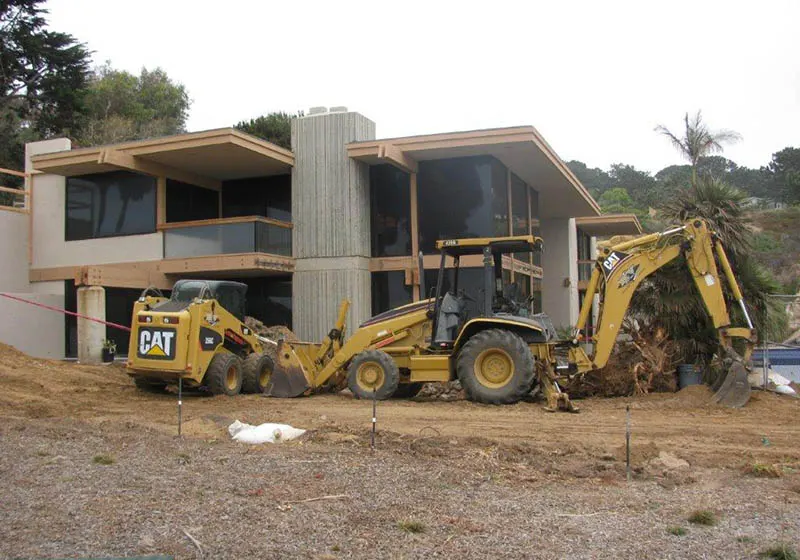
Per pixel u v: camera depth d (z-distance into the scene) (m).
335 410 11.41
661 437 9.02
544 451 8.16
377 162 19.28
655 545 5.00
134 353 13.04
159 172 19.41
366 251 19.30
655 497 6.26
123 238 19.94
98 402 12.45
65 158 18.83
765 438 8.89
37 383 13.60
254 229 18.33
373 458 7.62
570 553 4.84
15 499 5.96
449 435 9.05
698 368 13.06
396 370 12.73
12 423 9.70
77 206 20.66
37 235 21.16
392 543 4.99
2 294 18.20
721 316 11.95
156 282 19.00
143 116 45.91
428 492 6.30
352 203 18.89
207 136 17.52
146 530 5.18
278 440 8.72
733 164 89.44
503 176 19.50
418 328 13.18
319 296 19.08
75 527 5.24
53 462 7.36
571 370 12.30
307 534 5.14
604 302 12.36
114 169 19.64
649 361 13.02
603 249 12.44
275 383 13.29
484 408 11.52
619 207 65.50
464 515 5.66
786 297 16.05
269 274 19.72
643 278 12.27
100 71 50.19
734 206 14.19
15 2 32.28
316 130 19.41
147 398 13.12
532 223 22.77
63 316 20.05
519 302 13.13
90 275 16.89
